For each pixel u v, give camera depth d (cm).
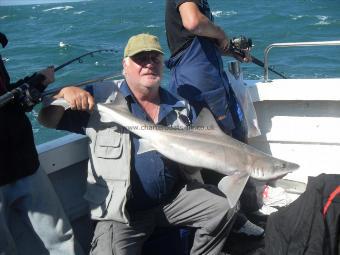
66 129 165
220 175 204
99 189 162
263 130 239
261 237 192
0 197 133
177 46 199
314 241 138
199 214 168
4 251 136
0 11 4003
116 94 163
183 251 181
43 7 5003
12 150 133
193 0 185
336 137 223
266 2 2817
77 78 932
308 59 1026
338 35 1488
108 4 4447
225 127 202
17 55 1352
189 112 178
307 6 2352
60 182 175
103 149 159
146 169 160
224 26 1806
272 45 231
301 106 229
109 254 157
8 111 133
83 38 1781
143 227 167
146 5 3728
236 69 215
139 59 160
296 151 233
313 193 147
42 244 147
